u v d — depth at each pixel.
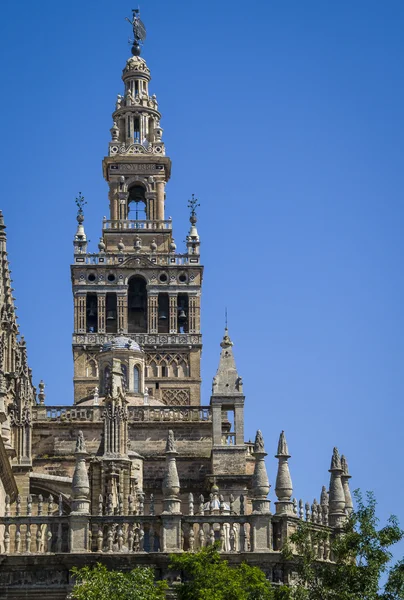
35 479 136.75
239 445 153.25
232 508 136.50
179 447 155.88
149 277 187.00
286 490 109.62
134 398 161.00
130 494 125.06
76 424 154.12
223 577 100.75
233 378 155.88
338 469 113.12
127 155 196.12
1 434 113.81
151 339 184.88
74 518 107.31
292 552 106.88
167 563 106.50
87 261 186.88
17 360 135.00
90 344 183.75
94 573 100.25
